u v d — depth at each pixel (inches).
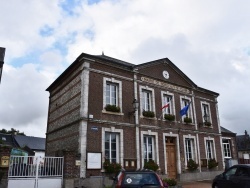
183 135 698.8
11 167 422.3
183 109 676.1
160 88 690.2
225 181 398.6
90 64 562.6
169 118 674.2
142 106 636.7
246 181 360.5
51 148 663.1
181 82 761.0
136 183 263.0
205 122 785.6
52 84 719.1
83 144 497.7
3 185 404.5
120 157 547.2
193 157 714.8
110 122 552.1
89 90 542.0
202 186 553.0
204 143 757.9
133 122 595.8
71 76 613.9
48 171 452.1
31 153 1381.6
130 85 621.3
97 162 505.4
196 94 799.1
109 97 583.2
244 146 1619.1
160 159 618.5
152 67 690.8
